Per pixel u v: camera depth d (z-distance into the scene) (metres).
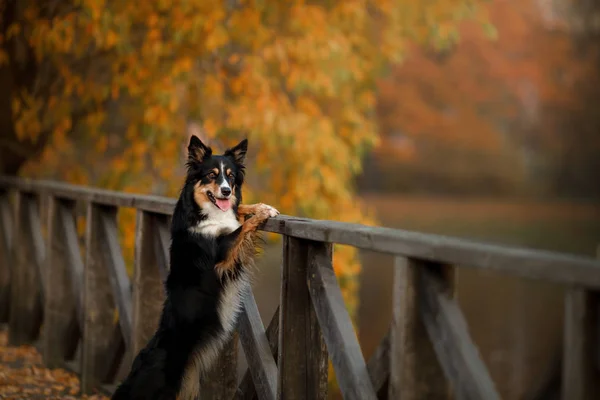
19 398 5.26
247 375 3.94
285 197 7.87
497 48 22.61
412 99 22.22
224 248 3.99
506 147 24.84
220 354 4.11
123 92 8.08
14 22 8.11
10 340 6.93
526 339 13.01
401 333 2.71
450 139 23.45
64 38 7.06
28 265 6.89
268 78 8.00
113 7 7.11
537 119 24.58
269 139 7.30
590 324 2.11
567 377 2.17
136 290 4.88
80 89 7.75
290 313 3.43
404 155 23.30
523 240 20.91
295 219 3.55
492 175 25.23
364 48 8.75
